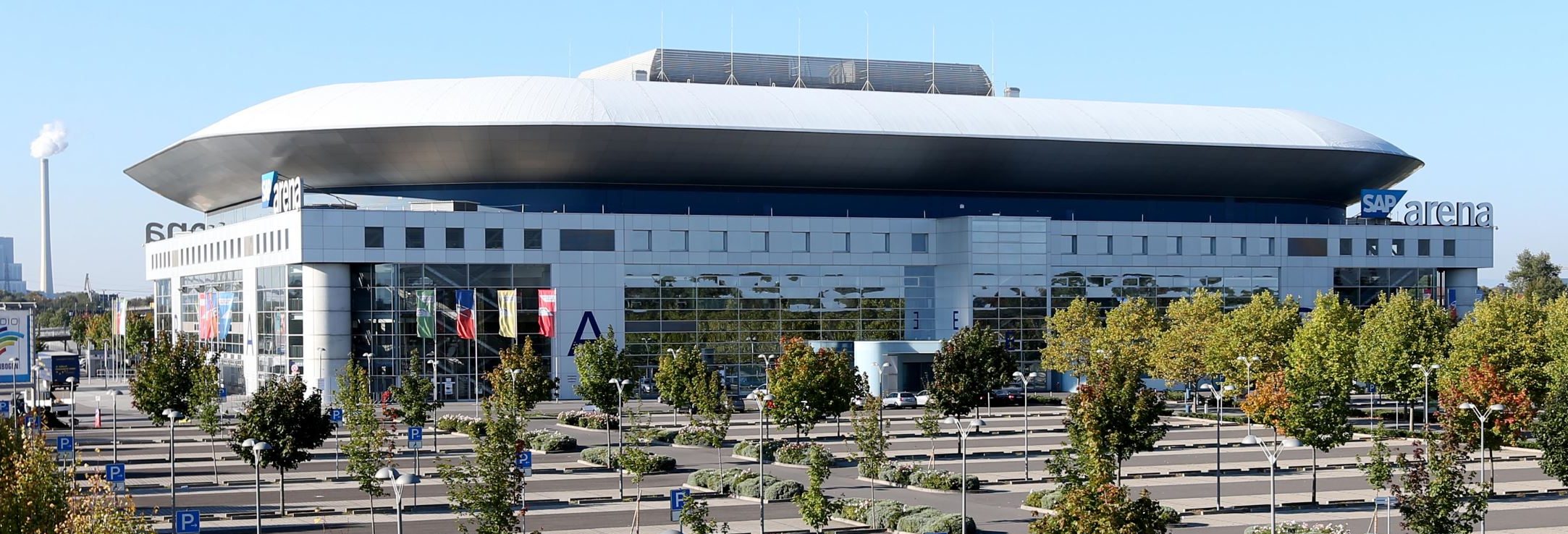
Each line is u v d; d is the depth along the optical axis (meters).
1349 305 120.38
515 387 99.81
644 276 138.50
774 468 83.56
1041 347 145.00
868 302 145.00
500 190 140.25
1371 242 159.50
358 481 72.44
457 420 106.94
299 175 141.75
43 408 107.50
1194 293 150.12
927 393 129.38
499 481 54.84
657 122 135.75
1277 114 166.12
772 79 166.38
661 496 72.38
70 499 46.47
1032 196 153.62
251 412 66.94
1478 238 164.00
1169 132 152.50
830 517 65.00
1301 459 87.31
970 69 174.12
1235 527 62.94
